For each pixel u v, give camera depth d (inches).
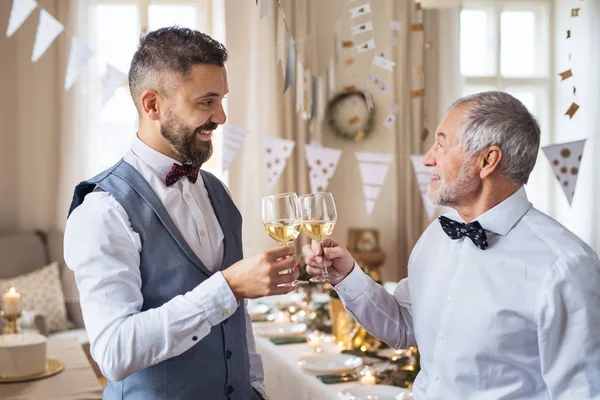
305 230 68.2
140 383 62.9
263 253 57.1
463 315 60.7
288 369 94.9
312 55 218.1
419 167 136.2
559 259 57.1
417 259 68.6
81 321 192.7
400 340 71.4
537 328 57.1
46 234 202.8
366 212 233.0
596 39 231.9
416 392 66.8
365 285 69.6
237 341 68.0
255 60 218.7
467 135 60.5
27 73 207.8
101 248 59.5
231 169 220.5
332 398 81.4
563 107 239.0
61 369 106.6
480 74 238.1
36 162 210.2
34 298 183.9
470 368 59.7
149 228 63.2
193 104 61.8
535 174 241.0
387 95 227.0
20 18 100.6
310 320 121.0
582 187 235.0
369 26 125.4
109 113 210.8
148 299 62.5
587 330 54.7
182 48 61.5
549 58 240.5
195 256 64.9
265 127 221.0
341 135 228.4
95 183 64.4
